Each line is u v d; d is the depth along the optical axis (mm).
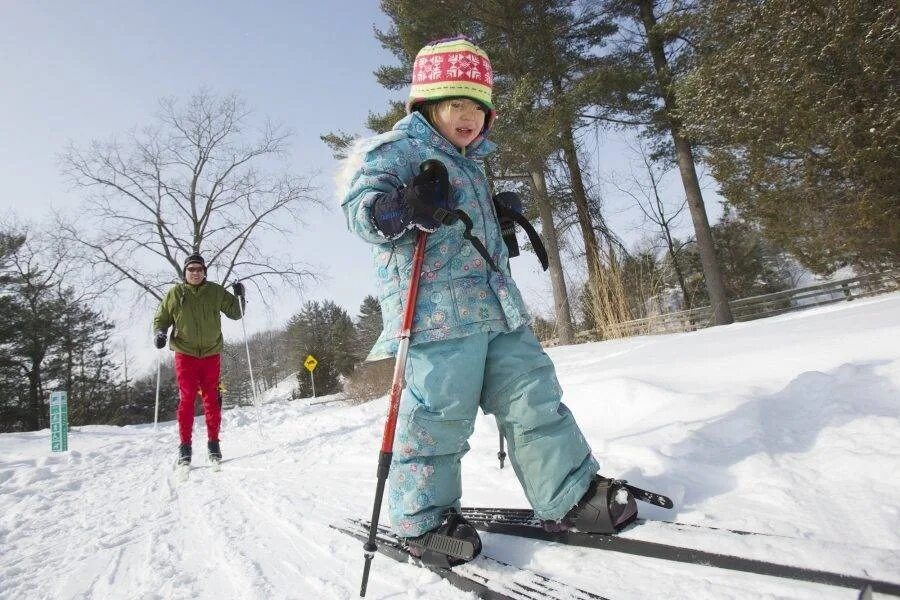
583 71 13812
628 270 11367
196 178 20828
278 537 2238
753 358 3307
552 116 11914
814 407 2270
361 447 4340
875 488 1580
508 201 1947
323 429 6516
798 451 1947
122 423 24516
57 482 4695
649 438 2387
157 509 3170
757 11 8359
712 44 10109
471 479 2574
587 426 3047
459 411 1591
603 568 1450
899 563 1135
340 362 39875
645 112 14250
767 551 1287
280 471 3941
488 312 1644
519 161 12383
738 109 8891
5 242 26219
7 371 25828
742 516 1572
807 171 8898
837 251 9836
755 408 2346
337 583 1653
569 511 1620
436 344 1604
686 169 13906
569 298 13773
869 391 2217
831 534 1399
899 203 8367
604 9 14469
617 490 1585
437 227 1511
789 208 9742
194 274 4719
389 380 12453
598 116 14195
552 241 13953
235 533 2381
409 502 1610
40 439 8797
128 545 2428
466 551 1480
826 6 7664
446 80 1728
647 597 1264
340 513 2475
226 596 1671
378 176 1613
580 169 14836
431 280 1630
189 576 1889
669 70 13328
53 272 27219
